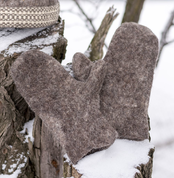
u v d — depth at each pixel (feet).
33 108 2.92
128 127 3.05
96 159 2.88
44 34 3.51
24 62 2.93
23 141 3.33
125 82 3.06
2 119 3.25
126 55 3.09
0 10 3.13
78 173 2.80
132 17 5.65
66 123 2.89
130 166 2.86
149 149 3.02
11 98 3.28
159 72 11.12
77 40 7.12
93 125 2.90
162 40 5.28
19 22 3.20
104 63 2.93
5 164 3.28
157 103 8.32
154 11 16.97
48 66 2.96
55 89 2.94
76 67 3.06
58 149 3.16
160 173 5.97
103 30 3.95
